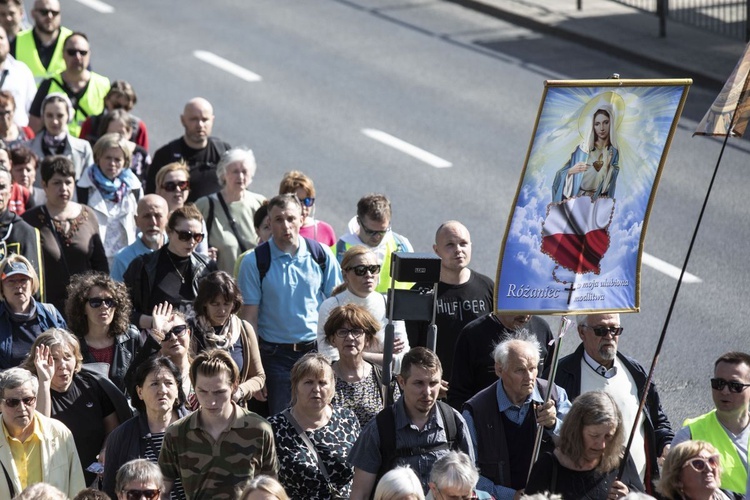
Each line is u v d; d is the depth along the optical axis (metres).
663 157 20.84
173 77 55.84
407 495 18.50
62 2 65.94
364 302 26.31
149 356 23.84
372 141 48.91
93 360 25.25
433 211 42.66
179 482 21.41
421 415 21.11
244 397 25.31
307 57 58.25
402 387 21.16
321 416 22.39
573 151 20.42
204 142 35.62
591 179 20.66
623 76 54.56
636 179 20.88
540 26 60.56
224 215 31.98
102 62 57.47
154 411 22.25
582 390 23.53
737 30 58.81
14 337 25.56
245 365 25.66
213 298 24.97
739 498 22.42
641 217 21.16
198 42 60.16
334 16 63.50
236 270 28.17
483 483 22.02
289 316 27.66
